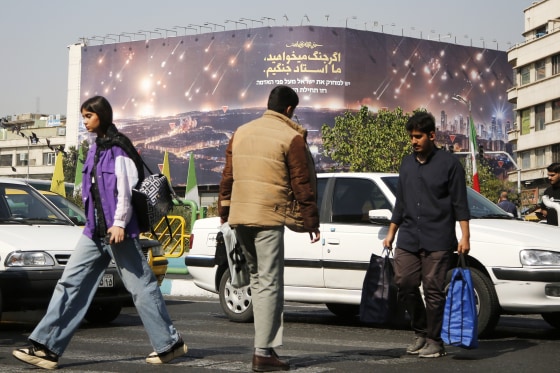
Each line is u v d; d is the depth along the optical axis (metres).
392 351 7.70
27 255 9.44
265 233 6.44
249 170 6.49
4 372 6.46
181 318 11.03
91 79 110.75
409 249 7.43
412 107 103.44
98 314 10.69
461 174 7.36
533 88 71.44
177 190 105.31
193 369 6.54
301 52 100.25
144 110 107.38
